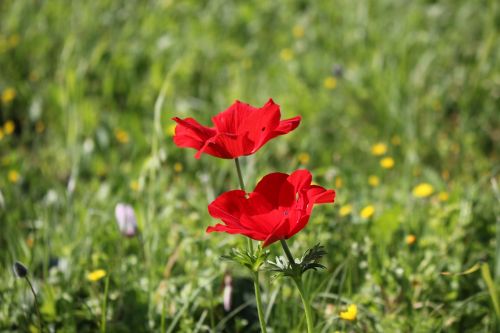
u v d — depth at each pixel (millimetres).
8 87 6605
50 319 3385
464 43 6719
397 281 3416
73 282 3645
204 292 3479
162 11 7781
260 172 4742
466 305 3426
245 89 6168
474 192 4047
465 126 5465
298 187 2246
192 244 3664
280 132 2332
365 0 7340
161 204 4348
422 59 6391
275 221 2137
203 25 7555
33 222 4160
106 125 5707
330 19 7461
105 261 3613
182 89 6469
